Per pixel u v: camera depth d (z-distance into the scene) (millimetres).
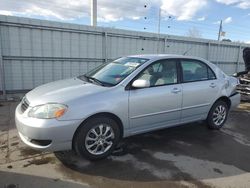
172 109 4523
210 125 5340
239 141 4848
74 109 3486
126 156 4012
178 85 4609
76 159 3834
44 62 8398
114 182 3262
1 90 7836
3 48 7641
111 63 4898
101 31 9211
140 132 4262
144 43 10375
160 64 4496
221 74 5469
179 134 5090
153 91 4230
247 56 9039
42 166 3604
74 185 3164
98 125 3725
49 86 4223
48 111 3414
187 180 3363
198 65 5059
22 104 3887
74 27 8656
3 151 4066
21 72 8070
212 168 3719
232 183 3332
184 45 11672
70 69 8938
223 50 13367
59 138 3428
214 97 5176
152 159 3938
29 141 3545
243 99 8633
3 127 5215
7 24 7555
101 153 3818
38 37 8133
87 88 3885
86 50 9102
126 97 3920
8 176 3314
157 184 3246
